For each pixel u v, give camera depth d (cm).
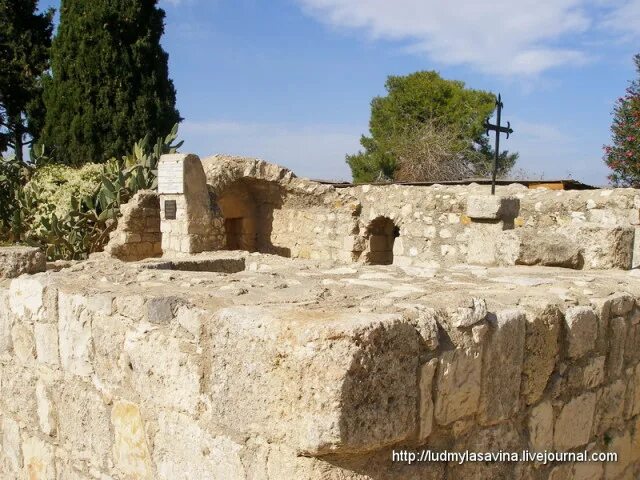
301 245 1547
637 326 393
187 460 280
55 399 366
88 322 337
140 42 2072
